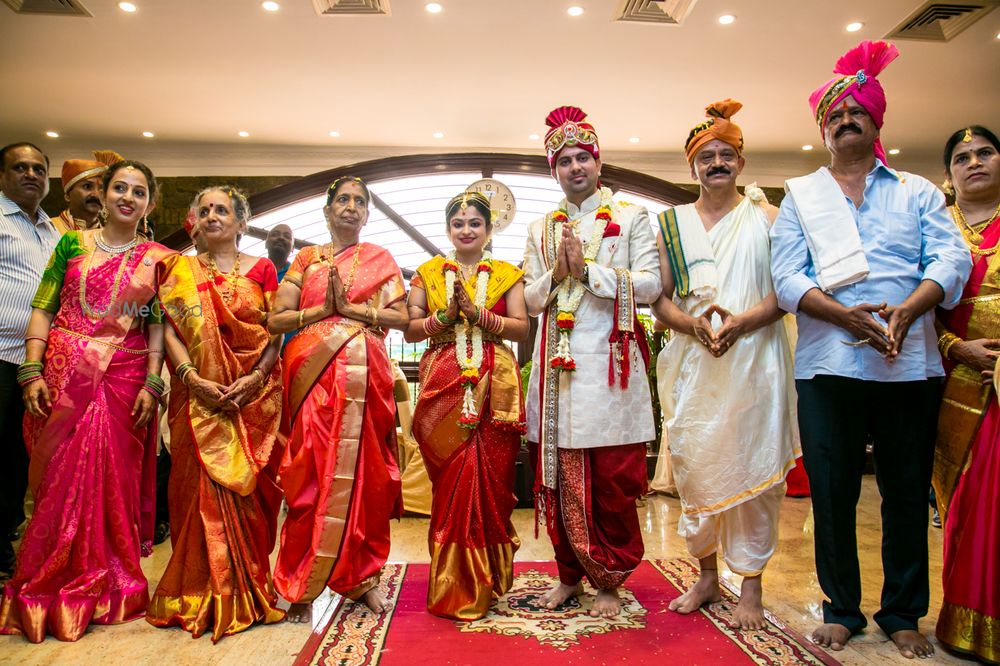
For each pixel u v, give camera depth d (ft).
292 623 7.91
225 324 8.65
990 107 22.26
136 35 17.81
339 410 8.23
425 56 19.10
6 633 7.54
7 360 9.29
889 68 19.76
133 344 8.55
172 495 8.37
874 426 7.38
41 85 20.51
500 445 8.46
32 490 7.99
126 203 8.64
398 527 13.19
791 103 22.09
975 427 7.07
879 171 7.78
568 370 8.04
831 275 7.25
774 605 8.39
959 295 7.11
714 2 16.53
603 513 8.03
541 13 17.02
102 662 6.77
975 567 6.77
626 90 21.18
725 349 7.58
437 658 6.59
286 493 8.17
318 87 20.93
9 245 9.43
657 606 8.18
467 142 25.66
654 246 8.61
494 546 8.35
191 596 7.82
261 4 16.48
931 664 6.60
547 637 7.16
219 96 21.48
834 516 7.27
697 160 8.52
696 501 7.85
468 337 8.55
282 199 25.31
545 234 8.73
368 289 8.80
